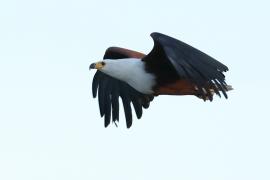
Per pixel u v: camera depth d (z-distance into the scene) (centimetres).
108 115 1738
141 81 1552
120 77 1566
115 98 1733
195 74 1434
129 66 1556
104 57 1700
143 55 1681
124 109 1727
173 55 1443
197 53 1451
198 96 1551
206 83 1439
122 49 1689
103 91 1741
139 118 1720
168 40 1459
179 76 1530
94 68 1568
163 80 1545
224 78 1439
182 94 1556
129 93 1723
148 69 1551
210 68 1439
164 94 1568
